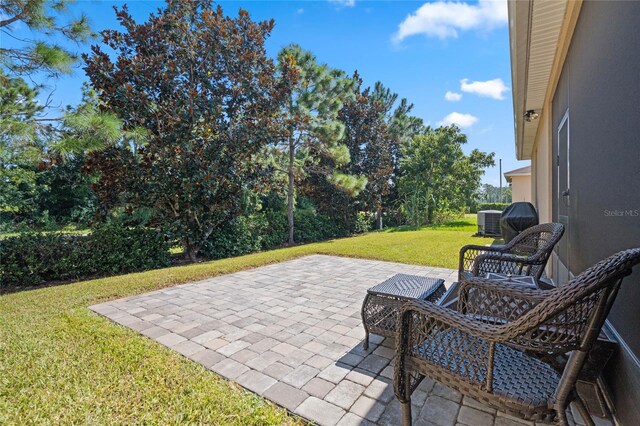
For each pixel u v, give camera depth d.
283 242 11.12
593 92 2.29
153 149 7.36
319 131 10.80
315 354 2.63
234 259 7.46
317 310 3.70
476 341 1.46
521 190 15.78
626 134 1.65
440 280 3.06
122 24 7.51
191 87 7.84
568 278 3.46
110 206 7.51
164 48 7.69
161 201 7.62
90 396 2.01
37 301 4.12
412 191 17.25
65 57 4.52
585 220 2.60
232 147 8.23
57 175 15.30
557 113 4.06
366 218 15.95
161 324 3.30
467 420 1.83
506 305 1.89
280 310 3.71
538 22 2.83
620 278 1.14
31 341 2.83
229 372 2.35
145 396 2.03
